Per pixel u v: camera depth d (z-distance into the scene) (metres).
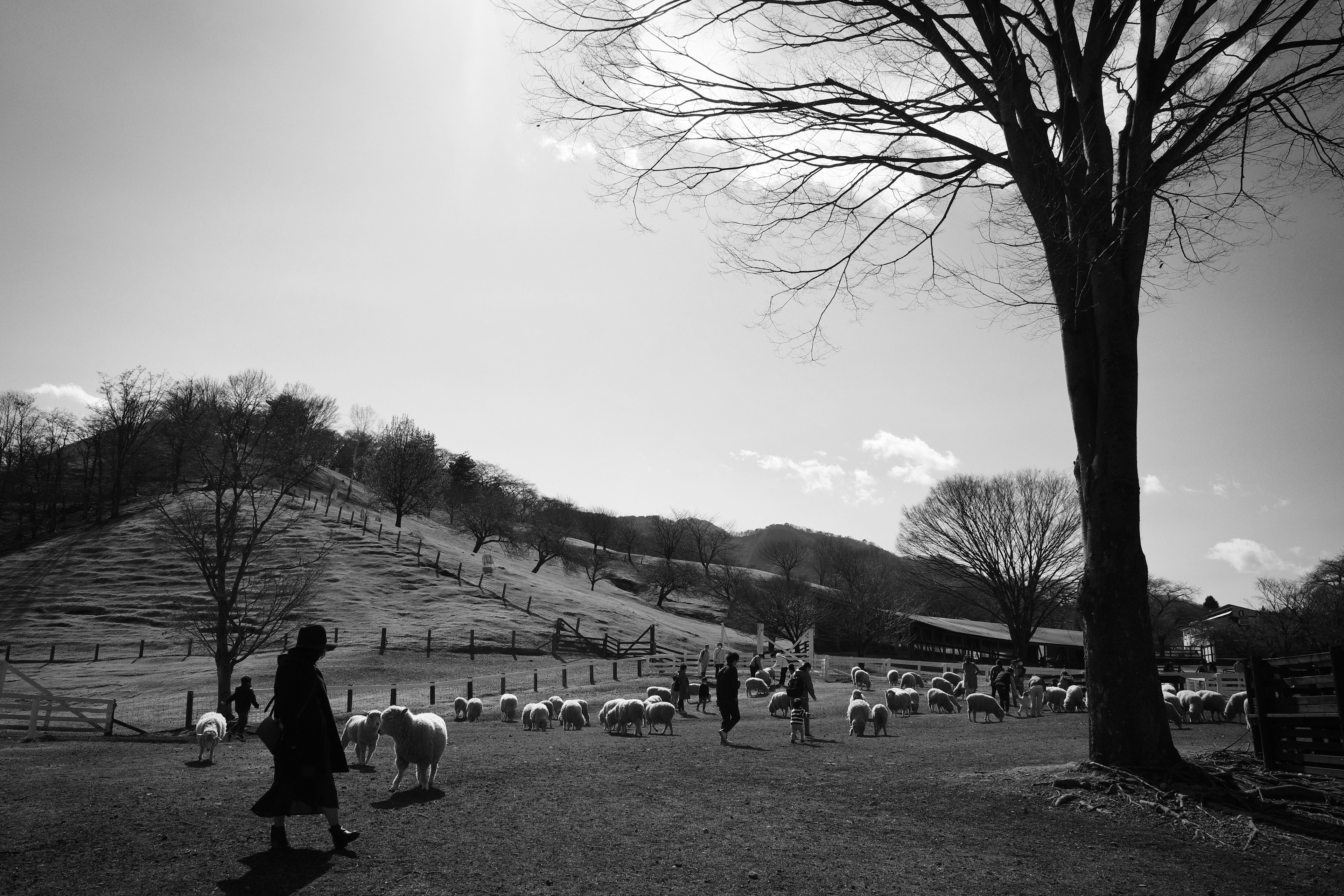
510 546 103.62
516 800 8.48
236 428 33.78
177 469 71.44
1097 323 10.52
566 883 5.71
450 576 65.12
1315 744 10.81
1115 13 10.47
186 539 30.39
